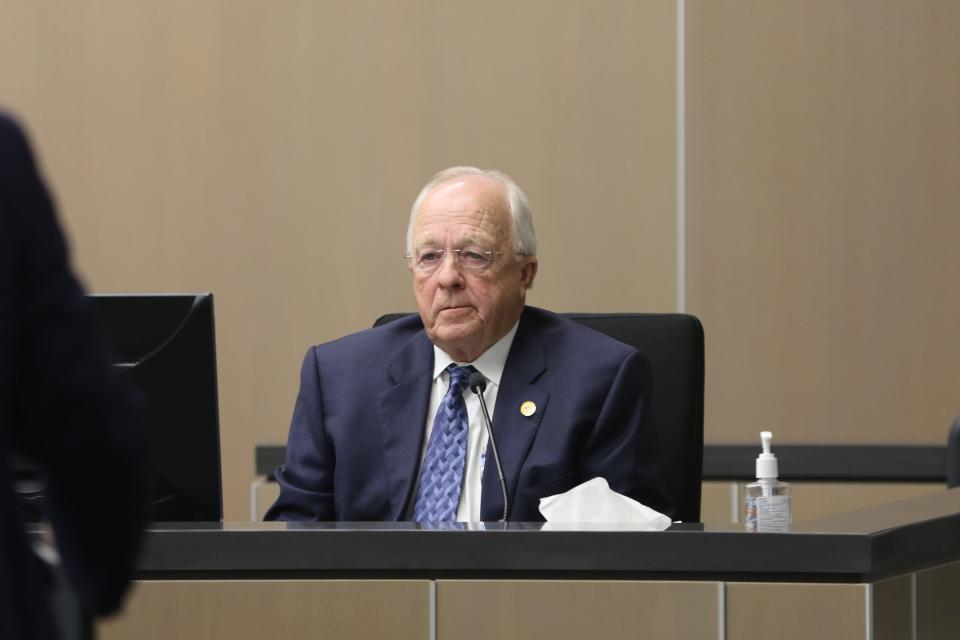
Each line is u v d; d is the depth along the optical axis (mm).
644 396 8094
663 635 5660
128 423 3416
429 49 14352
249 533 5805
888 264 14023
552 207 14273
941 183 13961
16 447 3414
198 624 5820
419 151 14352
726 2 14117
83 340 3375
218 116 14414
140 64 14453
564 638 5695
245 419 14438
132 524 3480
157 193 14438
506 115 14312
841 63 14039
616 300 14273
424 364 8289
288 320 14398
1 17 14469
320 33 14398
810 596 5613
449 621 5742
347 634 5773
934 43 13953
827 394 14062
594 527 5922
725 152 14141
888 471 13766
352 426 8195
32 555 3371
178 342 7227
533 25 14312
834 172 14055
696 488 8523
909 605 5887
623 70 14258
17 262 3316
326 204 14391
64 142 14453
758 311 14133
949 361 13977
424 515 7914
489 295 8008
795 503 13703
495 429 7988
